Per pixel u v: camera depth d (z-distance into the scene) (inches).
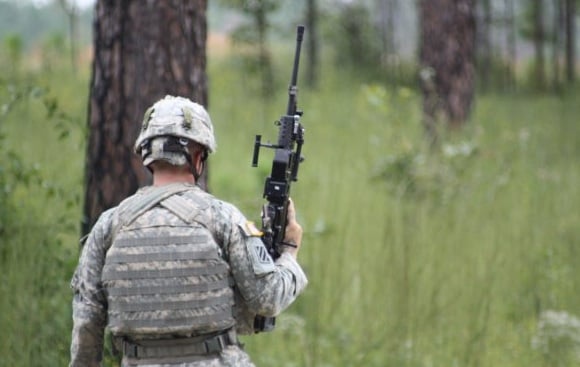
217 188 1316.4
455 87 1664.6
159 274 403.9
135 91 637.3
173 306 402.6
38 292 648.4
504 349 767.1
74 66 1883.6
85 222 653.9
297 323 782.5
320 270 813.9
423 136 1423.5
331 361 738.2
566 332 747.4
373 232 949.2
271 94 2455.7
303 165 1357.0
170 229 407.8
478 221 989.8
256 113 2110.0
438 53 1674.5
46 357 620.7
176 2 636.7
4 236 684.1
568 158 1494.8
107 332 593.3
